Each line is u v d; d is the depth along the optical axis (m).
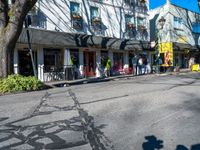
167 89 11.08
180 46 34.59
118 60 26.56
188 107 7.27
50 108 7.57
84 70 22.98
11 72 14.05
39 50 20.08
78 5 22.61
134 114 6.62
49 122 6.02
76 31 22.30
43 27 19.91
